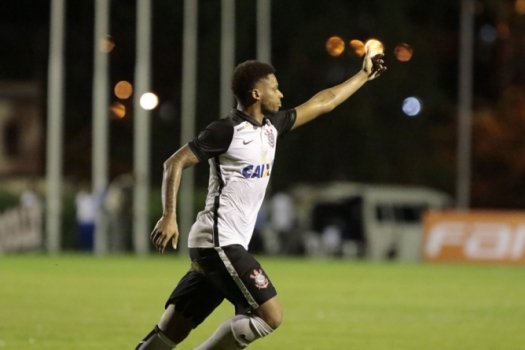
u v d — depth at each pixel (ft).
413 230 427.74
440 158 557.74
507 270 308.40
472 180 570.87
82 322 159.12
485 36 576.61
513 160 567.18
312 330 153.07
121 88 387.14
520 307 193.36
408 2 558.97
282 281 254.47
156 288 223.71
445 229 346.95
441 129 564.30
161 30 551.59
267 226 412.98
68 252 391.45
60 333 145.28
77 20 578.25
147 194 404.16
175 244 89.15
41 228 390.21
